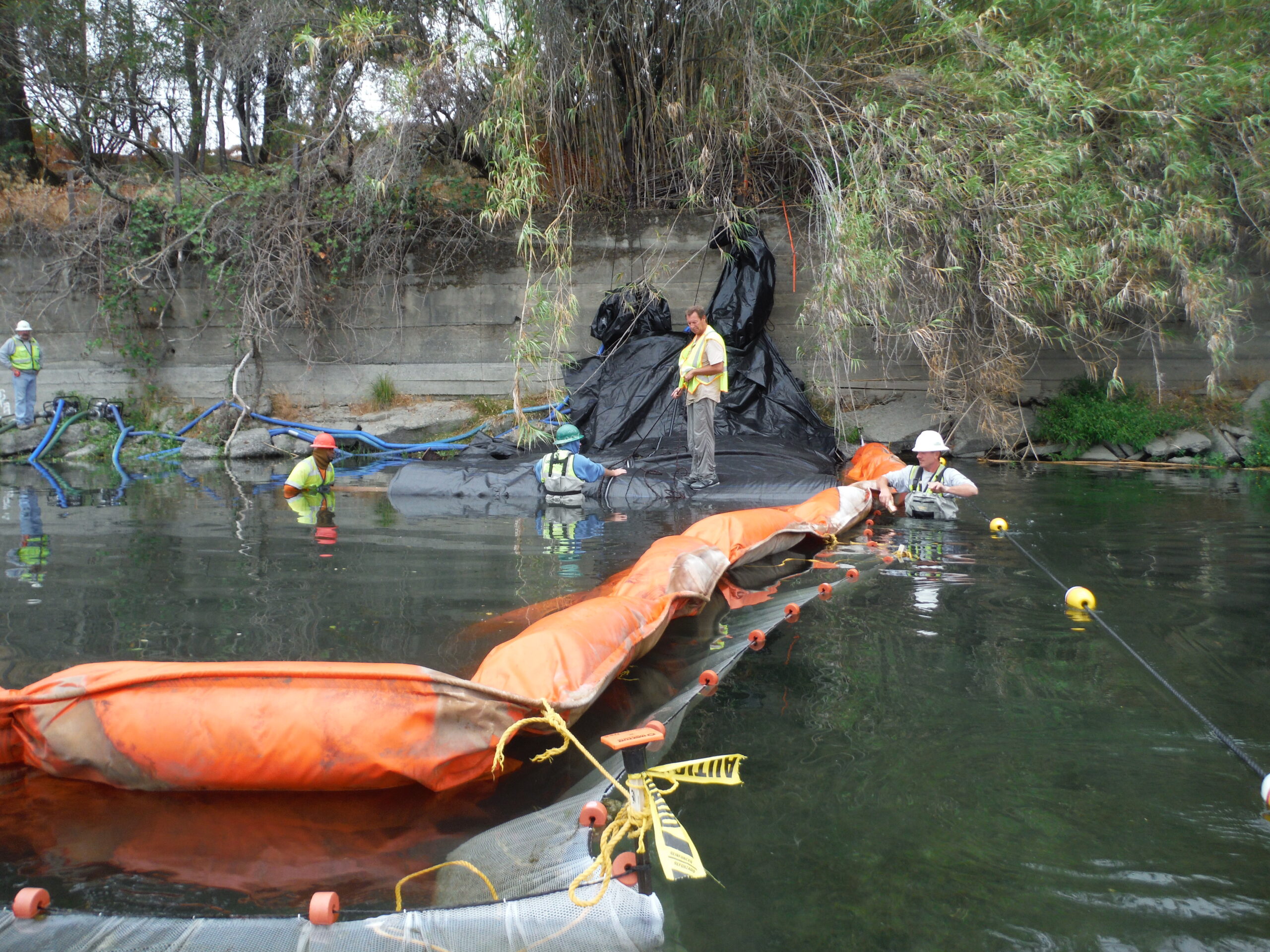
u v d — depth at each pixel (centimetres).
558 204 1126
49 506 687
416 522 618
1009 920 156
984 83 859
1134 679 280
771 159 1075
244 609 366
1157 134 888
